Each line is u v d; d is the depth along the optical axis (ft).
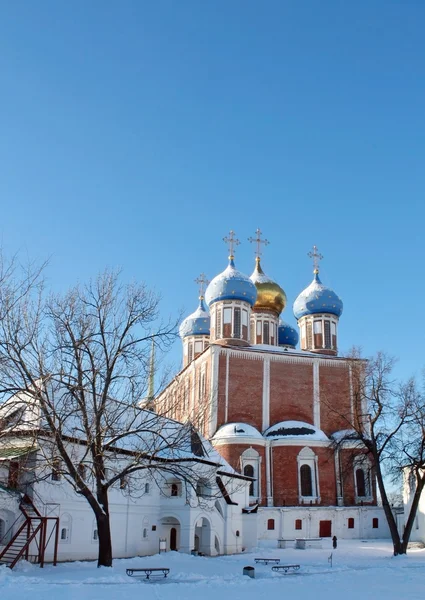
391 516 141.08
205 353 233.35
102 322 102.58
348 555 150.00
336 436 220.84
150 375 107.34
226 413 220.02
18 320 98.27
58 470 99.76
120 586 81.15
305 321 261.24
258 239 278.05
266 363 229.66
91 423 104.17
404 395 145.89
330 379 233.55
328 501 206.59
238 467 204.03
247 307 244.63
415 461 141.90
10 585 78.59
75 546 124.67
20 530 107.04
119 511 136.87
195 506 143.54
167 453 149.28
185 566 117.39
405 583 90.12
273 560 125.90
